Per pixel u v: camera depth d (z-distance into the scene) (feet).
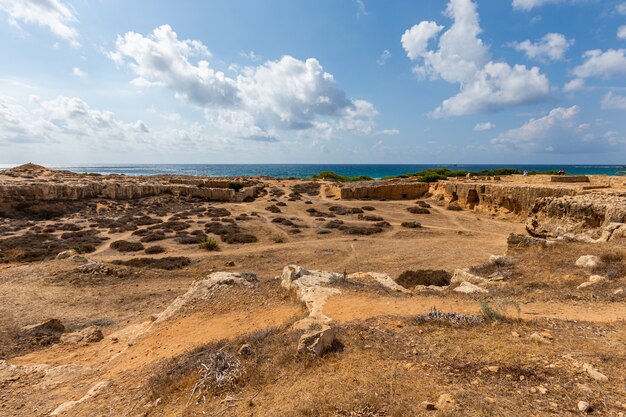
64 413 22.00
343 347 22.61
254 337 26.84
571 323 25.29
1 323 45.83
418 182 203.72
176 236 106.83
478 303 33.14
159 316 42.98
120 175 258.98
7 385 28.50
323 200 188.85
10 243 91.20
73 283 62.13
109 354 35.40
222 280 49.01
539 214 83.05
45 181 169.78
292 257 85.76
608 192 83.97
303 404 16.24
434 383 17.44
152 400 21.04
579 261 43.91
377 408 15.51
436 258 81.82
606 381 16.55
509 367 18.53
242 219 134.41
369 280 47.50
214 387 20.04
